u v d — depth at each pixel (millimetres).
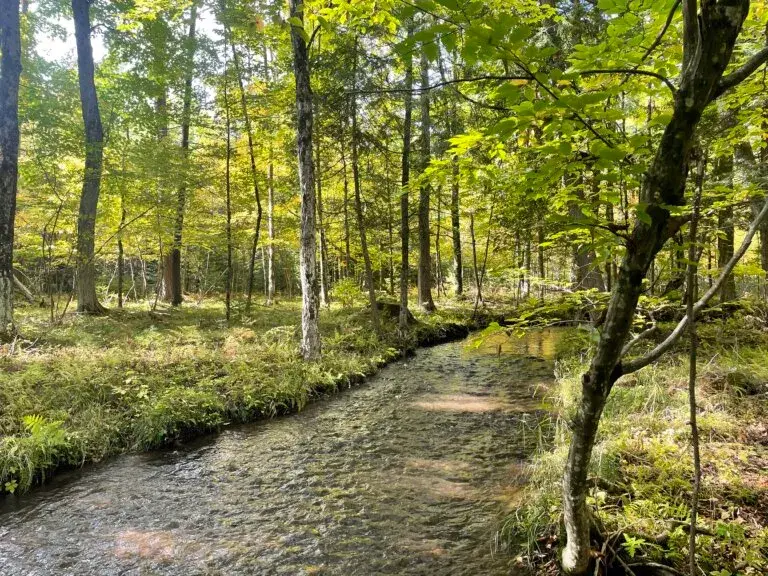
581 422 2705
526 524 4133
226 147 14992
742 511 3590
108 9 14250
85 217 12195
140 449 6504
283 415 8031
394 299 19062
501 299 21531
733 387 5715
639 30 2832
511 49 1809
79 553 4211
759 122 3916
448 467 5812
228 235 14781
